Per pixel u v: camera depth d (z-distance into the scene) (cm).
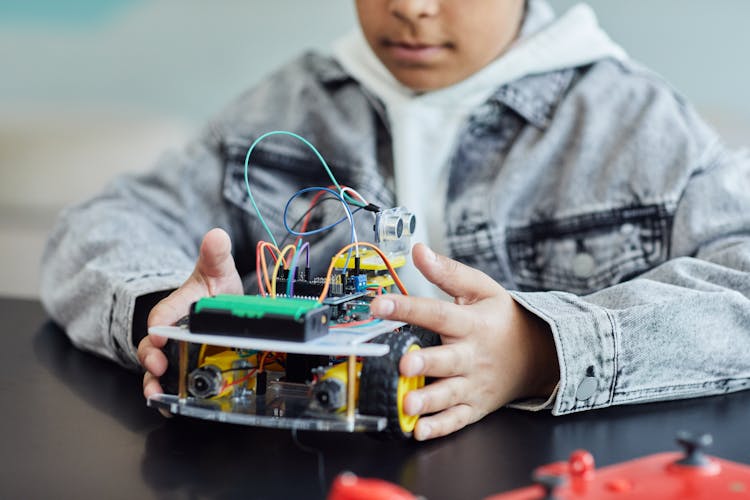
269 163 159
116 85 260
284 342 73
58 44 260
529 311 93
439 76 145
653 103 145
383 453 76
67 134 264
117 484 69
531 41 151
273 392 82
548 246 145
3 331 133
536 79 151
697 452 64
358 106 159
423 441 80
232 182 158
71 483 69
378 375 74
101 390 99
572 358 89
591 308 94
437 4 135
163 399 79
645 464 64
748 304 99
